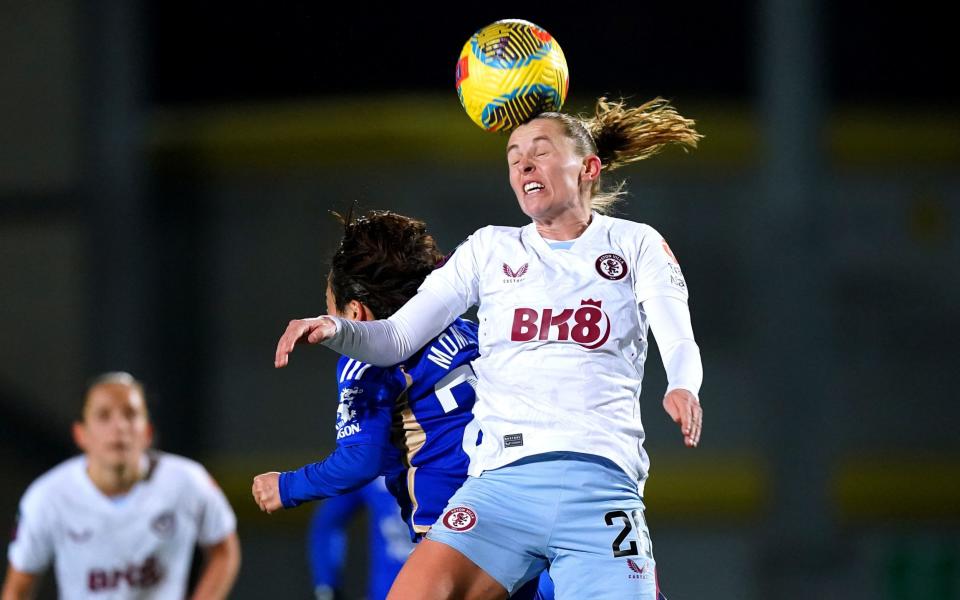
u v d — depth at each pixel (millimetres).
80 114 37844
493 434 10945
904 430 40812
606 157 12211
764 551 36406
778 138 36594
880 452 40625
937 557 30438
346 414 11531
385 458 11859
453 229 39688
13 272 38250
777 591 35969
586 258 11094
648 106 12359
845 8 44406
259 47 41781
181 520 18438
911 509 39125
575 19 43094
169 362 39219
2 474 37375
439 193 39719
